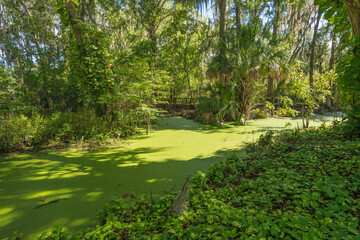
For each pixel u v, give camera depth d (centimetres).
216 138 701
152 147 605
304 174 291
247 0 1500
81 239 196
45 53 1196
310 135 507
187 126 942
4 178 396
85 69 712
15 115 708
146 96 854
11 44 1233
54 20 1439
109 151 568
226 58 988
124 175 405
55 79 1226
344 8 355
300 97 779
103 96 706
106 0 1418
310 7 1566
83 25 698
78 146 613
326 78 720
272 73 904
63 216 275
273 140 531
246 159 404
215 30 1568
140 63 891
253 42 956
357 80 357
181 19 1423
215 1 1234
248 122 998
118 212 242
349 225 168
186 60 1495
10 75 1114
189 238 181
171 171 421
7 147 568
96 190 345
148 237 190
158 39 1730
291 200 236
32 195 331
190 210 228
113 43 1808
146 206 270
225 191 279
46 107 1252
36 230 248
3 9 1283
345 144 375
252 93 1059
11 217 275
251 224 183
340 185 229
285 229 173
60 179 390
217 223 197
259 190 262
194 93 1934
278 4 1424
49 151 568
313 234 157
